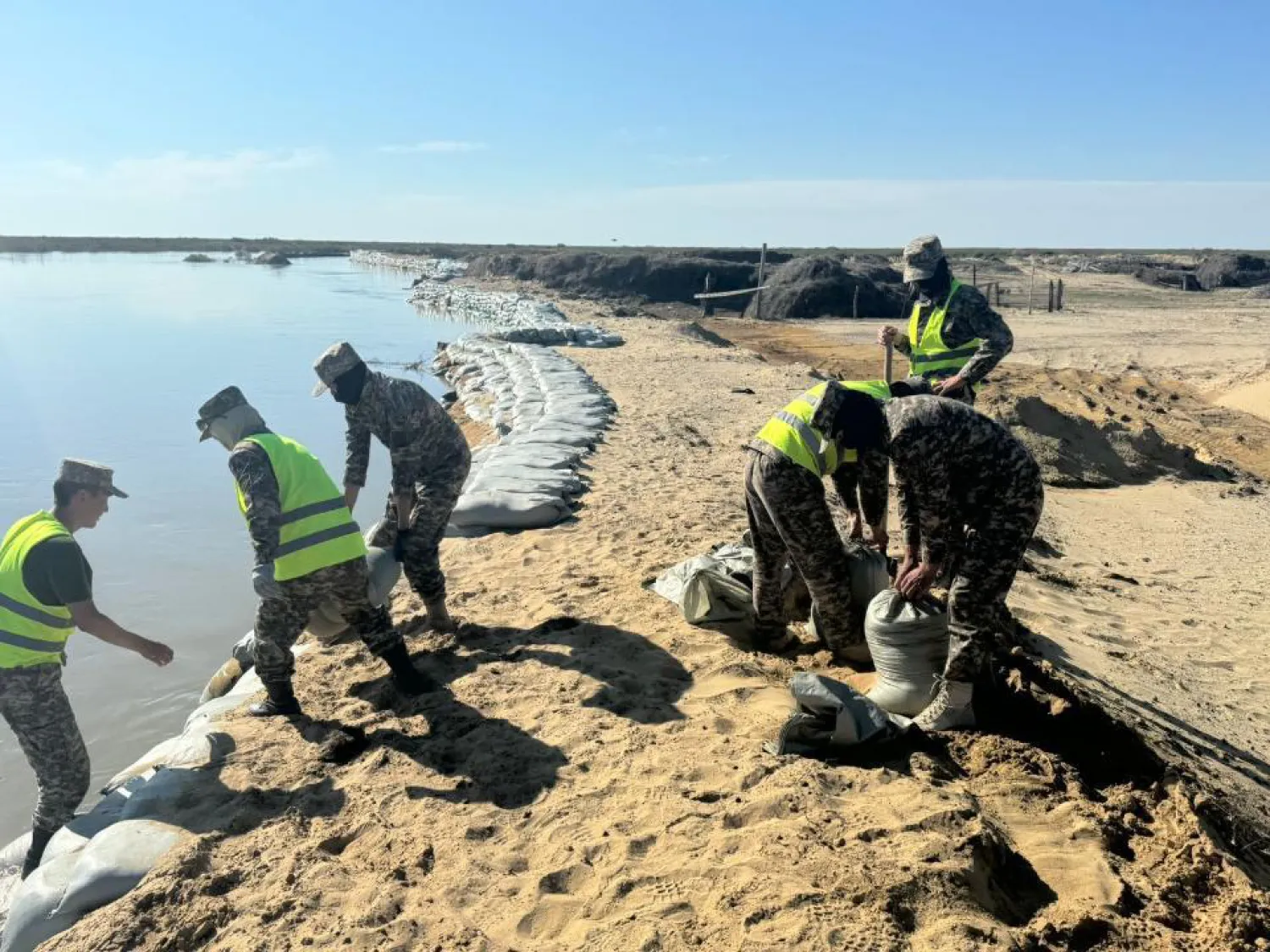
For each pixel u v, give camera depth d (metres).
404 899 3.68
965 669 4.49
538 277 46.81
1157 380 21.50
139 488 12.57
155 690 7.14
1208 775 4.55
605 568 7.27
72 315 36.03
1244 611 7.80
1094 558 9.22
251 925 3.60
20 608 4.75
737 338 30.98
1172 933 3.27
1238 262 50.75
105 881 3.95
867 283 39.03
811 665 5.47
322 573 4.95
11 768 6.29
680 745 4.55
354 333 31.47
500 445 12.17
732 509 8.94
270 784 4.58
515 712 5.07
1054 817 3.91
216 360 24.45
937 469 4.34
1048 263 65.12
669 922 3.32
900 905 3.26
